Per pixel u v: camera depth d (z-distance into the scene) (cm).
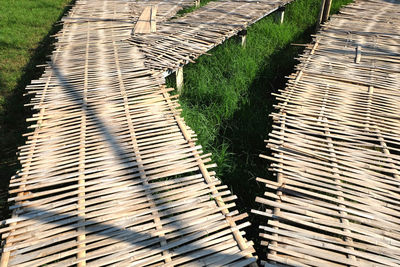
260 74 474
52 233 198
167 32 495
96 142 276
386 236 194
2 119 416
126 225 202
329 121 291
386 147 262
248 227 265
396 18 562
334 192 220
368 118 296
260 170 316
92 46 457
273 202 213
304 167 243
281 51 545
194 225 202
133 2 682
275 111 399
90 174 242
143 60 409
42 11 807
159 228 200
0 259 185
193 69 471
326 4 572
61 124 300
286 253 183
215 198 223
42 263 182
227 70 479
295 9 713
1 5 830
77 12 607
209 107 398
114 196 222
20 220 207
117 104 324
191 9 743
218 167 312
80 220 206
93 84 360
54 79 372
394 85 353
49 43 628
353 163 246
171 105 324
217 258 184
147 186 230
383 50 434
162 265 179
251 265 181
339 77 368
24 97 458
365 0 677
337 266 177
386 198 218
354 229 196
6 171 334
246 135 356
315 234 193
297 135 275
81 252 186
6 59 564
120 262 182
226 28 503
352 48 443
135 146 268
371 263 179
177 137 280
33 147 270
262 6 620
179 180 236
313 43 470
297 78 364
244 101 409
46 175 243
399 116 299
